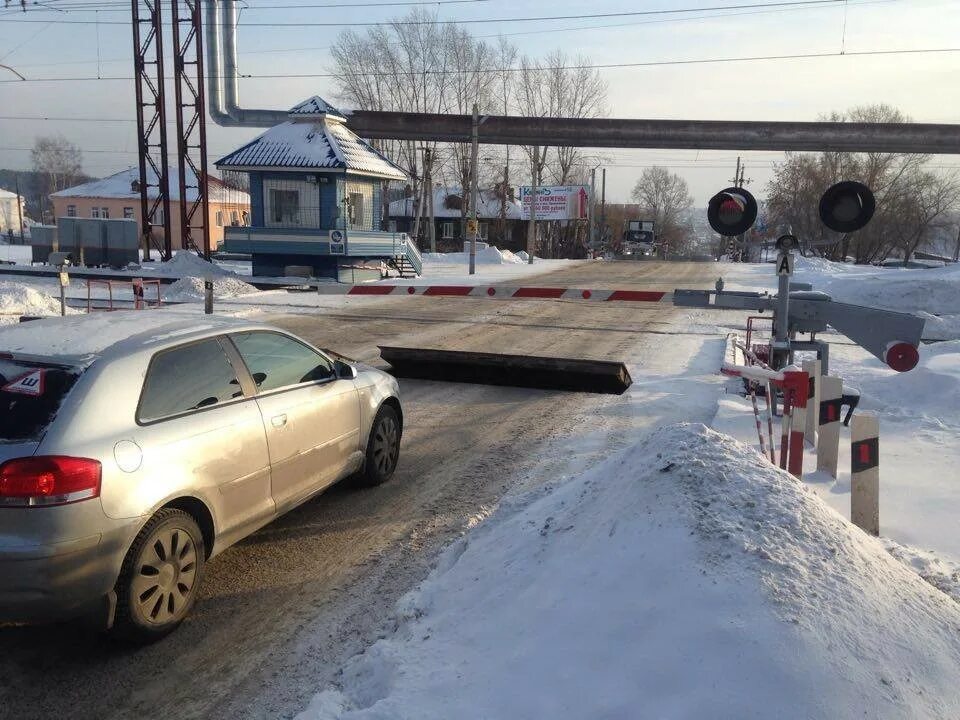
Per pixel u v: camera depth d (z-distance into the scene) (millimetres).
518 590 3393
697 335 15883
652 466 3594
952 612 2930
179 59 32531
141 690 3492
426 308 20000
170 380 4168
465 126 42500
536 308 20500
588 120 42344
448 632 3305
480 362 10344
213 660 3740
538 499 4957
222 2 38656
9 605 3348
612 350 13719
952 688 2549
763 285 29750
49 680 3561
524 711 2598
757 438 7539
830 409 6133
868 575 2967
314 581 4598
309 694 3467
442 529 5418
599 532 3461
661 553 3064
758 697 2416
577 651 2795
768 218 67812
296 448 4996
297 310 19016
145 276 27312
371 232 27719
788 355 8469
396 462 6629
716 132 42125
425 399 9570
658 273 38281
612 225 111312
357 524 5496
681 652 2619
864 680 2486
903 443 7164
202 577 4324
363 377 6066
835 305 8406
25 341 4105
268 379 4941
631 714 2463
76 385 3729
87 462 3504
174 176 65500
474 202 34062
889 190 64062
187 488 3992
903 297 23312
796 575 2869
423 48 57469
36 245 31156
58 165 114062
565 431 8133
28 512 3350
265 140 27125
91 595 3521
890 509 5367
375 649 3299
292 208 26875
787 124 41656
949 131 40594
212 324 4758
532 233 49906
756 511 3225
